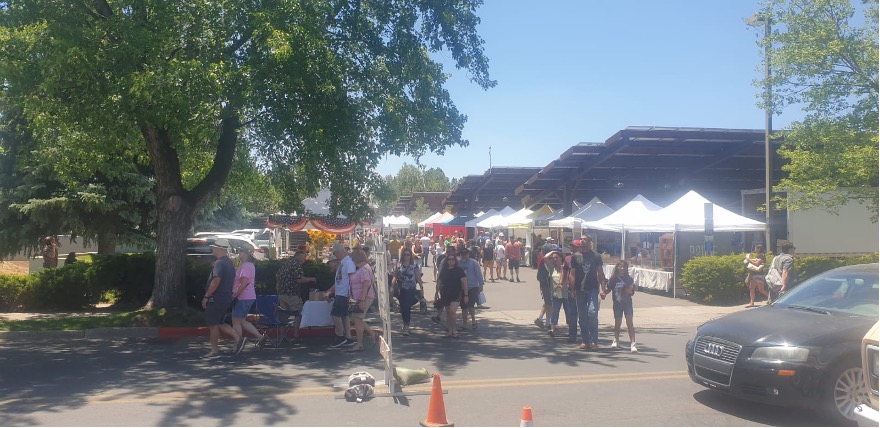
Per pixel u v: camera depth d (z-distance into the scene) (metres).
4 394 8.12
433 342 12.25
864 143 17.17
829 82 17.70
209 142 16.86
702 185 36.84
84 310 16.03
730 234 29.02
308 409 7.43
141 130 14.08
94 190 20.88
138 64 12.28
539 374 9.34
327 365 10.05
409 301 13.10
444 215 47.44
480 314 16.31
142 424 6.82
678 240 21.36
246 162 17.61
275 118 12.98
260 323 11.77
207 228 38.56
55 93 12.30
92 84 11.94
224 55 12.44
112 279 16.25
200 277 15.70
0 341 12.25
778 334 6.98
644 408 7.44
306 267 16.11
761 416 7.12
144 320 13.21
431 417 6.75
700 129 25.27
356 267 12.13
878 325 5.67
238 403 7.70
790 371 6.69
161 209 14.36
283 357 10.72
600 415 7.16
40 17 12.22
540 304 18.27
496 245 27.23
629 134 25.39
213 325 10.73
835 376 6.68
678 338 12.77
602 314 16.44
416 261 16.41
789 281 15.30
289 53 11.52
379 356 10.81
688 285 18.94
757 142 26.31
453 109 15.04
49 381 8.88
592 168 30.12
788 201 19.22
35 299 15.77
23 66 12.09
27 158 20.14
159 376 9.22
